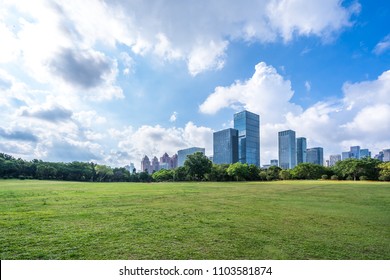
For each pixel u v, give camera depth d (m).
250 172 95.69
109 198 21.36
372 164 76.81
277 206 17.42
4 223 10.88
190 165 94.94
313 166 90.06
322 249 8.02
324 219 12.66
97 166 111.06
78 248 7.80
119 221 11.59
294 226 11.00
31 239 8.59
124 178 113.62
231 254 7.50
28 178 90.44
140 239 8.76
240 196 24.72
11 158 104.69
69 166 108.38
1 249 7.66
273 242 8.61
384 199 22.34
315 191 32.12
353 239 9.06
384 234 9.76
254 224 11.33
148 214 13.56
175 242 8.48
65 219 11.88
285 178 93.12
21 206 15.98
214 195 25.66
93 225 10.70
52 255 7.25
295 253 7.64
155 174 115.88
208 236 9.23
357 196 25.30
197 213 14.12
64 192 27.31
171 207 16.44
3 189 32.03
